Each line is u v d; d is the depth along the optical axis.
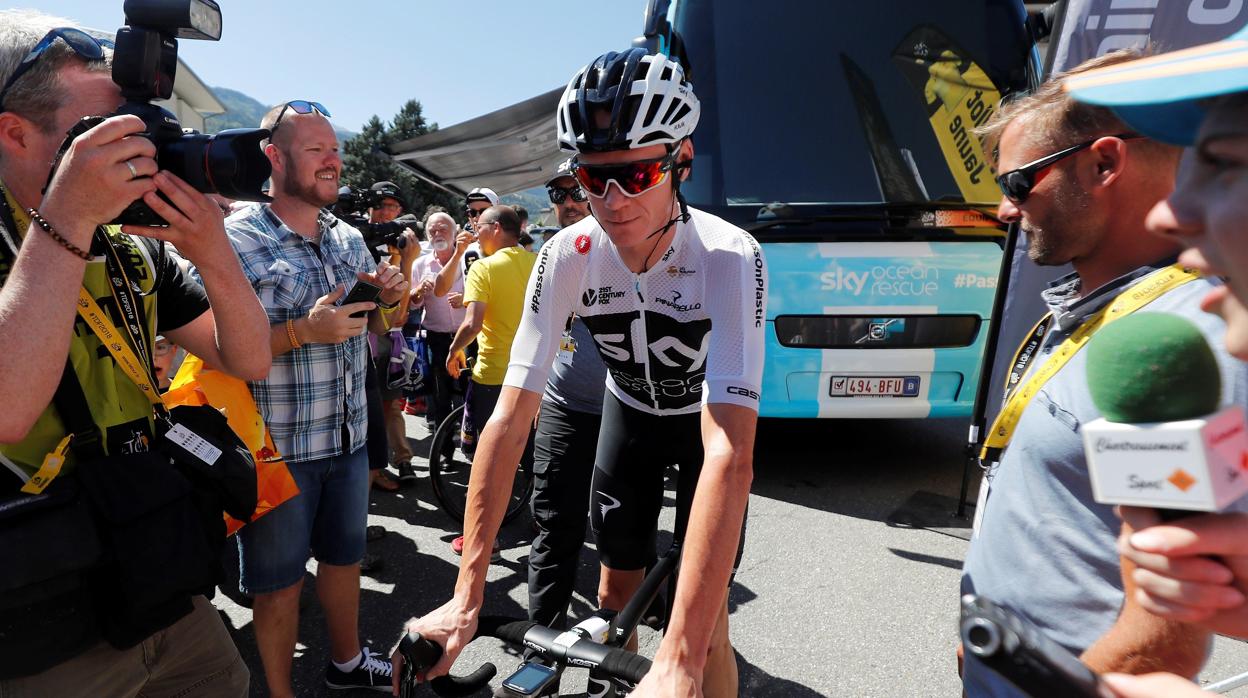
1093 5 2.98
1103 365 0.55
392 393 4.14
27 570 0.97
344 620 2.26
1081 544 0.94
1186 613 0.53
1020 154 1.14
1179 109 0.50
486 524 1.31
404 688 1.15
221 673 1.34
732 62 3.84
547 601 2.04
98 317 1.12
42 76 1.03
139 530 1.08
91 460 1.08
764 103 3.79
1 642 0.99
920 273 3.61
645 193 1.36
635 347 1.68
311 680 2.37
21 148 1.06
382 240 3.71
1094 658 0.82
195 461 1.22
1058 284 1.24
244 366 1.40
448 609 1.22
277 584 2.00
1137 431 0.52
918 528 3.47
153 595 1.07
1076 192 1.07
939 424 5.25
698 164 3.72
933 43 3.85
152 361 1.25
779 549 3.25
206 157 1.03
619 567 1.89
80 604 1.05
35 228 0.94
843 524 3.51
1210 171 0.48
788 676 2.37
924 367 3.68
